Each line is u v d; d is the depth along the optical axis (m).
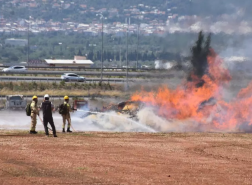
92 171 49.50
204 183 46.34
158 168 52.34
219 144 71.88
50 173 47.97
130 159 56.88
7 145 63.56
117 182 45.25
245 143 73.62
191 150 65.81
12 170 48.03
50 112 73.69
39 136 73.62
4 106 149.38
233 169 53.62
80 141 69.25
